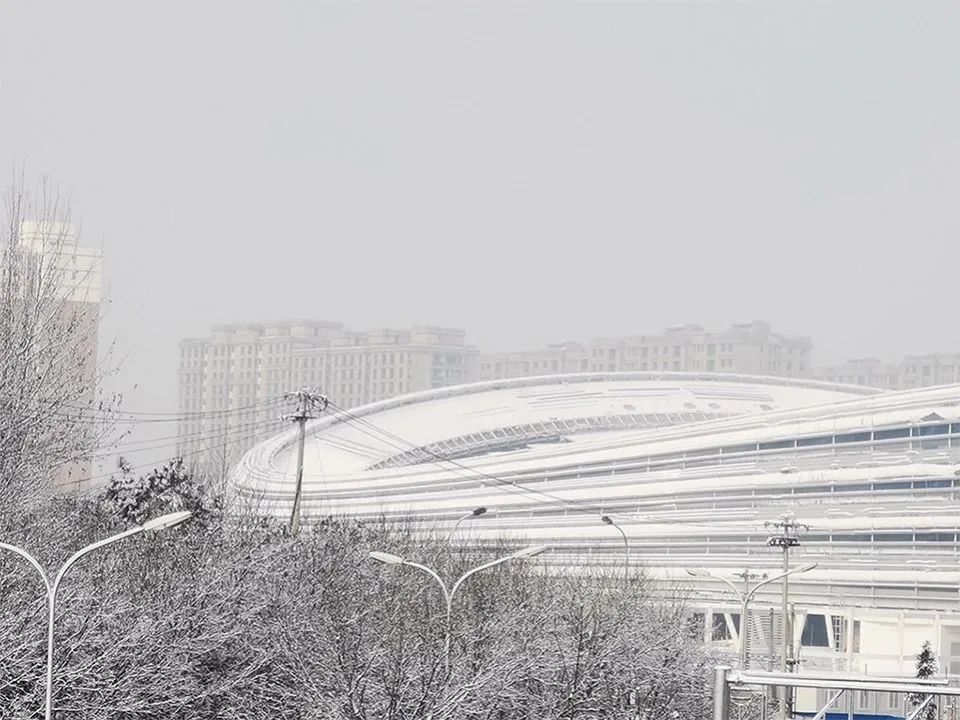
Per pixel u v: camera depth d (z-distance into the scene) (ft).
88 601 442.50
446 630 510.58
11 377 507.71
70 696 408.87
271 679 476.95
